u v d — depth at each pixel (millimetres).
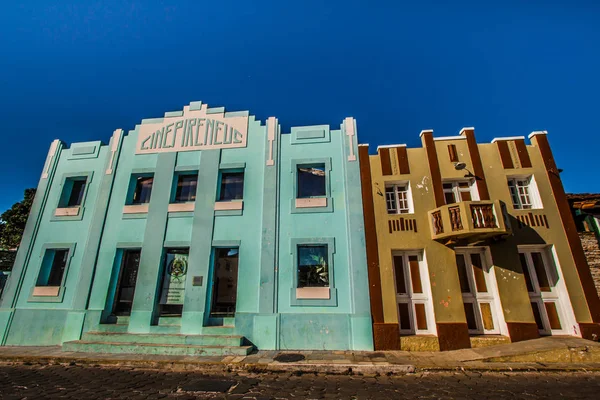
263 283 9695
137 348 8742
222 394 5570
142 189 11812
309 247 10195
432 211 9742
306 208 10422
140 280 10258
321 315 9250
